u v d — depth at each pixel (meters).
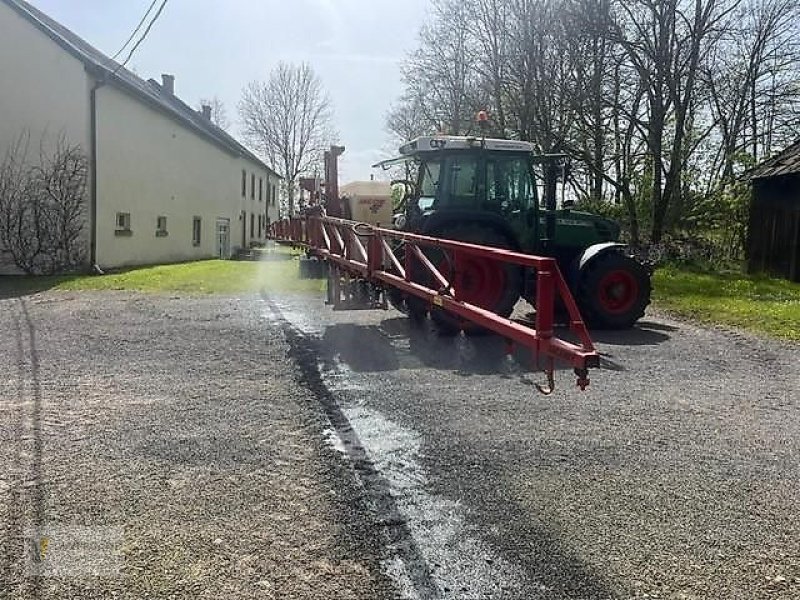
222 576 2.54
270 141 52.22
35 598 2.39
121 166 17.52
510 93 22.88
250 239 33.72
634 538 2.90
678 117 19.30
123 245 17.77
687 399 5.18
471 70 25.06
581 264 8.48
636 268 8.56
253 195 34.41
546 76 21.53
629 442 4.13
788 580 2.59
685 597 2.46
